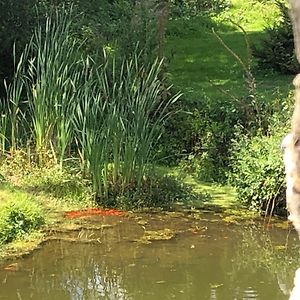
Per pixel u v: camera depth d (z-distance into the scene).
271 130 10.80
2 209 8.92
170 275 7.71
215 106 12.57
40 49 10.95
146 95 10.38
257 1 24.84
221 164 11.95
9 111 11.45
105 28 13.48
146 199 10.41
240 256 8.36
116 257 8.24
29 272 7.70
